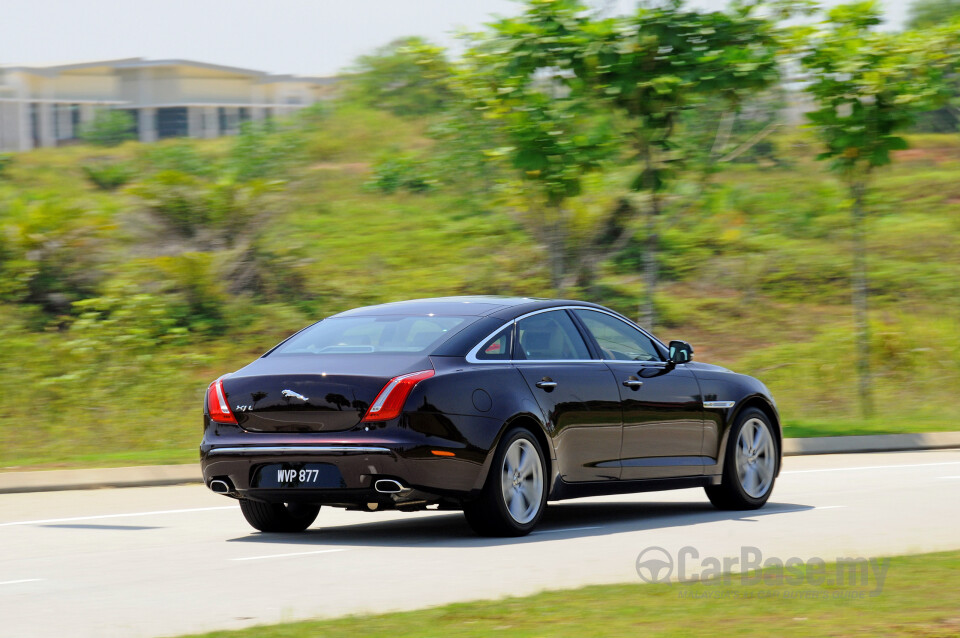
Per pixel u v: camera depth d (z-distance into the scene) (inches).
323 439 721.6
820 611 505.7
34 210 1971.0
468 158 2363.4
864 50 1477.6
